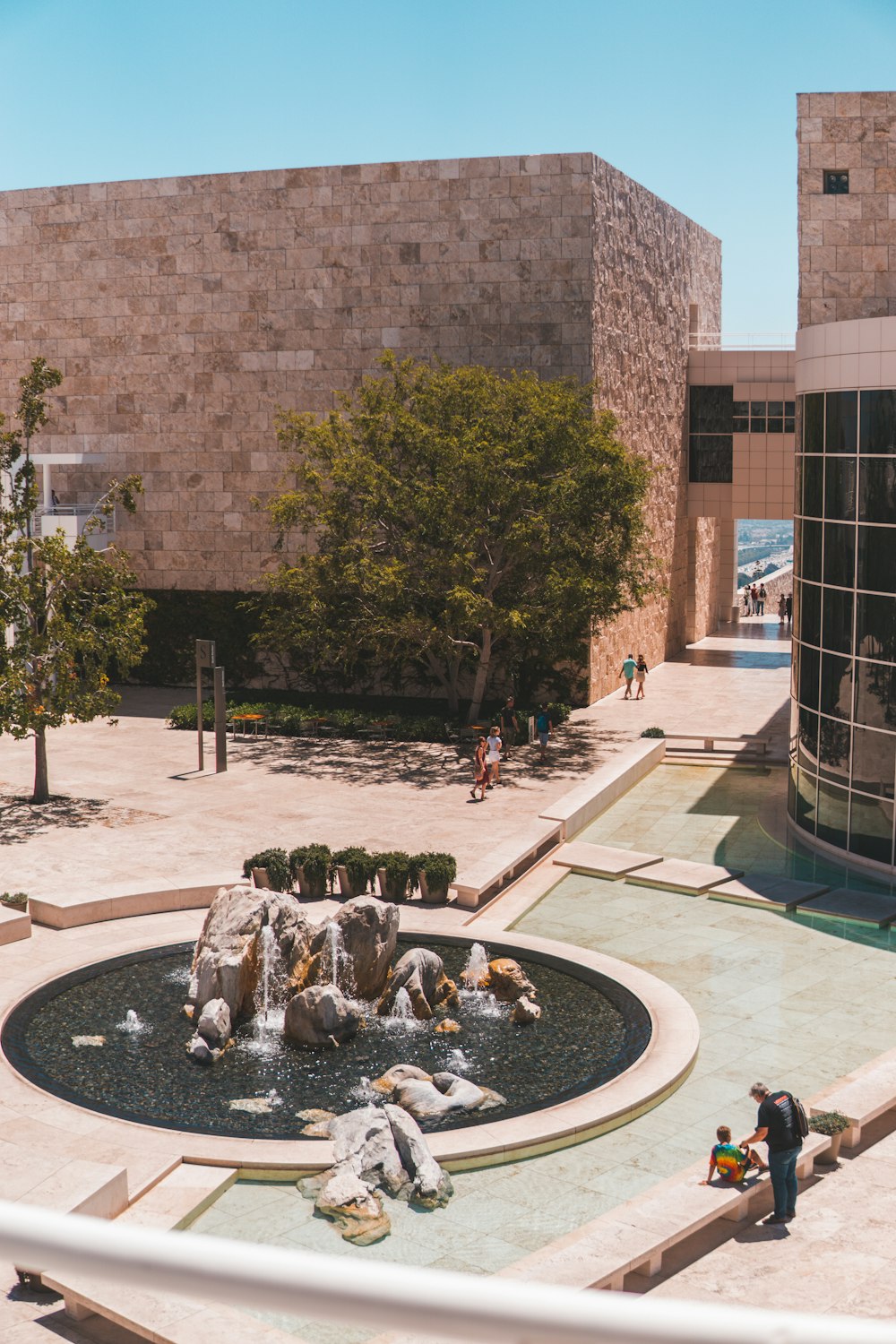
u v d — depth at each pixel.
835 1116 15.93
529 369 43.66
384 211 47.75
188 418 51.41
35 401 33.50
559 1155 16.11
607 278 47.69
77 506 51.34
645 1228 13.26
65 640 31.94
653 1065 18.39
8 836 30.17
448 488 39.31
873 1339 1.16
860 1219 14.27
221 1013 19.11
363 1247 13.84
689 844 31.12
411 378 46.72
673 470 59.28
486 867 26.97
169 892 25.47
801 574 31.45
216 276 50.28
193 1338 11.43
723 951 23.95
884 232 31.98
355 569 40.00
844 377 28.80
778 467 60.84
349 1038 19.41
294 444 49.12
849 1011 21.03
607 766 36.88
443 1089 17.45
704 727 43.69
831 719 30.09
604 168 47.00
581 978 22.05
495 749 35.12
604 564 40.00
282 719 43.38
